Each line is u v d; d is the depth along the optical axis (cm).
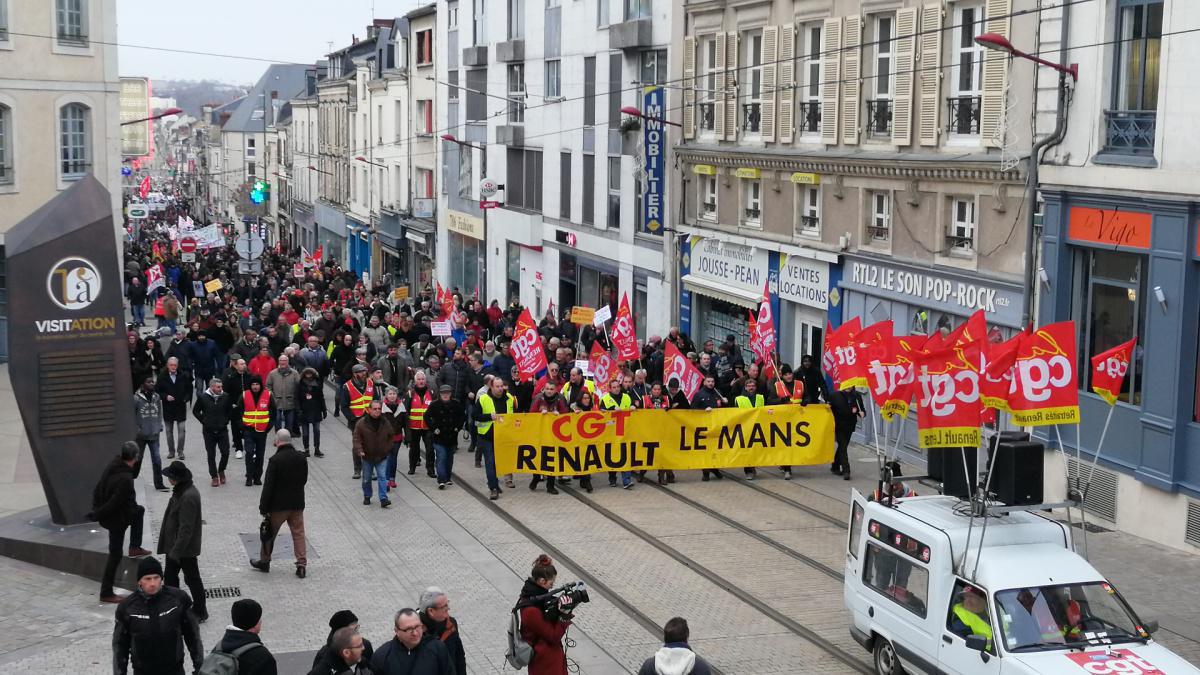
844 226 2606
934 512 1231
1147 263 1833
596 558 1698
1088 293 1958
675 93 3322
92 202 1683
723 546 1758
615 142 3716
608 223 3797
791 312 2833
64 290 1645
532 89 4406
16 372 1630
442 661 935
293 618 1438
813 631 1412
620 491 2106
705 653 1343
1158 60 1819
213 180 13350
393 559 1689
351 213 7169
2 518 1741
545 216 4338
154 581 1043
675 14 3294
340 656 911
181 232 7306
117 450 1689
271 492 1578
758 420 2159
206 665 919
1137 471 1822
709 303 3238
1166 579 1622
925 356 1233
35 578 1547
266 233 9381
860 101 2539
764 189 2919
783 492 2089
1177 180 1755
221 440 2067
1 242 3381
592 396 2173
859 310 2567
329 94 7681
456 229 5303
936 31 2283
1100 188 1894
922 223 2358
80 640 1332
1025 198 2077
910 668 1201
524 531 1839
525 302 4616
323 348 2988
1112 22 1875
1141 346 1842
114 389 1686
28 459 2166
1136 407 1842
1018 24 2062
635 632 1409
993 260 2169
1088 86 1916
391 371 2612
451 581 1595
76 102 3588
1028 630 1083
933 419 1232
